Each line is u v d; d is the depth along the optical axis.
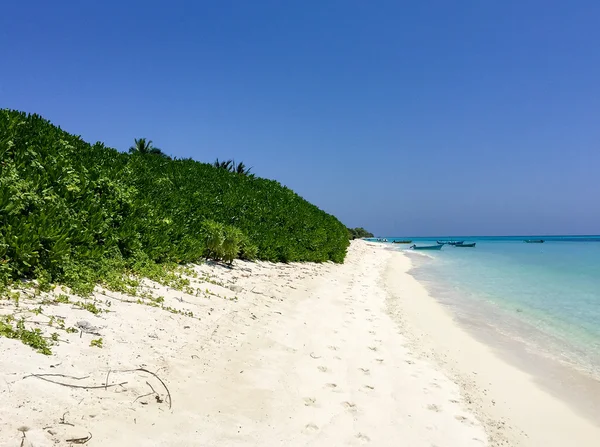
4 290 5.72
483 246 81.44
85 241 8.22
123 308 6.84
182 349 6.06
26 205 7.35
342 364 7.06
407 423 5.29
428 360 8.01
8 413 3.44
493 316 12.61
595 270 27.42
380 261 33.53
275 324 8.64
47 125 11.67
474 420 5.65
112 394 4.34
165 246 11.01
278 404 5.20
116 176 11.66
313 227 25.41
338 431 4.83
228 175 25.61
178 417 4.36
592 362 8.52
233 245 13.89
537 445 5.25
